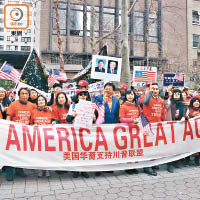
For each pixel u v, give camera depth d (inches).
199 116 208.1
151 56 813.2
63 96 181.6
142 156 187.2
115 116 187.6
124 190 150.8
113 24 750.5
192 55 876.6
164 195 143.7
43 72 249.1
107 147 178.4
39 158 165.2
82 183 162.4
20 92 173.2
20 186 155.4
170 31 846.5
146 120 190.1
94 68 224.2
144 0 801.6
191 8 878.4
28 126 168.1
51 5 707.4
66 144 170.2
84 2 592.7
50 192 146.2
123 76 358.6
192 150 203.5
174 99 217.2
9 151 160.4
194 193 146.9
